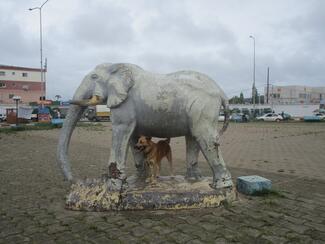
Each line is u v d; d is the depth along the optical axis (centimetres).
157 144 461
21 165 764
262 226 359
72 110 450
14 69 5169
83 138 1536
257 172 696
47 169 711
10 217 396
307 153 1023
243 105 5325
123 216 389
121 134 421
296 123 3347
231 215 391
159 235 335
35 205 443
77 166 758
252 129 2308
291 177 639
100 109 3938
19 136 1605
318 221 376
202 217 384
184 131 437
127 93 417
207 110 421
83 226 362
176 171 696
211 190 427
